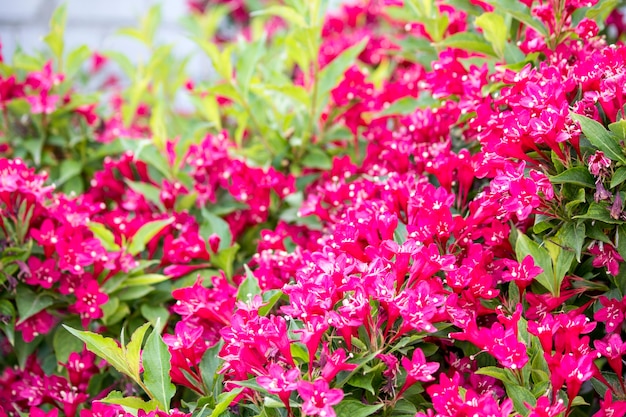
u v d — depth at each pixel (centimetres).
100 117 200
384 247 133
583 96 137
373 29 214
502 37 150
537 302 136
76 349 151
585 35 144
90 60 260
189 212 165
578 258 132
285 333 127
